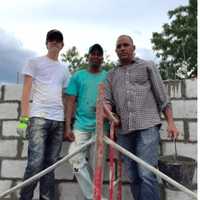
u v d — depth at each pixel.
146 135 3.15
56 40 3.66
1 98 4.22
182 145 3.79
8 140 4.14
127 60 3.33
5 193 2.49
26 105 3.47
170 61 21.11
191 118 3.79
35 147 3.45
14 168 4.10
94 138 2.47
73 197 3.93
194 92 3.81
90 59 3.61
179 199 3.61
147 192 3.05
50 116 3.53
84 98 3.60
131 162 3.35
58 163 2.47
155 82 3.22
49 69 3.62
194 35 20.92
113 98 3.37
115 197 3.75
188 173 3.42
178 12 22.78
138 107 3.19
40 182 3.62
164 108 3.24
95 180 2.31
